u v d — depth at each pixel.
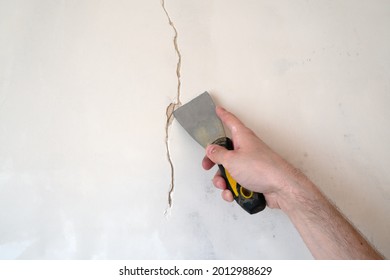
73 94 0.95
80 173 0.91
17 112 0.93
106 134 0.93
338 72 1.03
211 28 1.01
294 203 0.79
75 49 0.96
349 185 0.96
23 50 0.96
